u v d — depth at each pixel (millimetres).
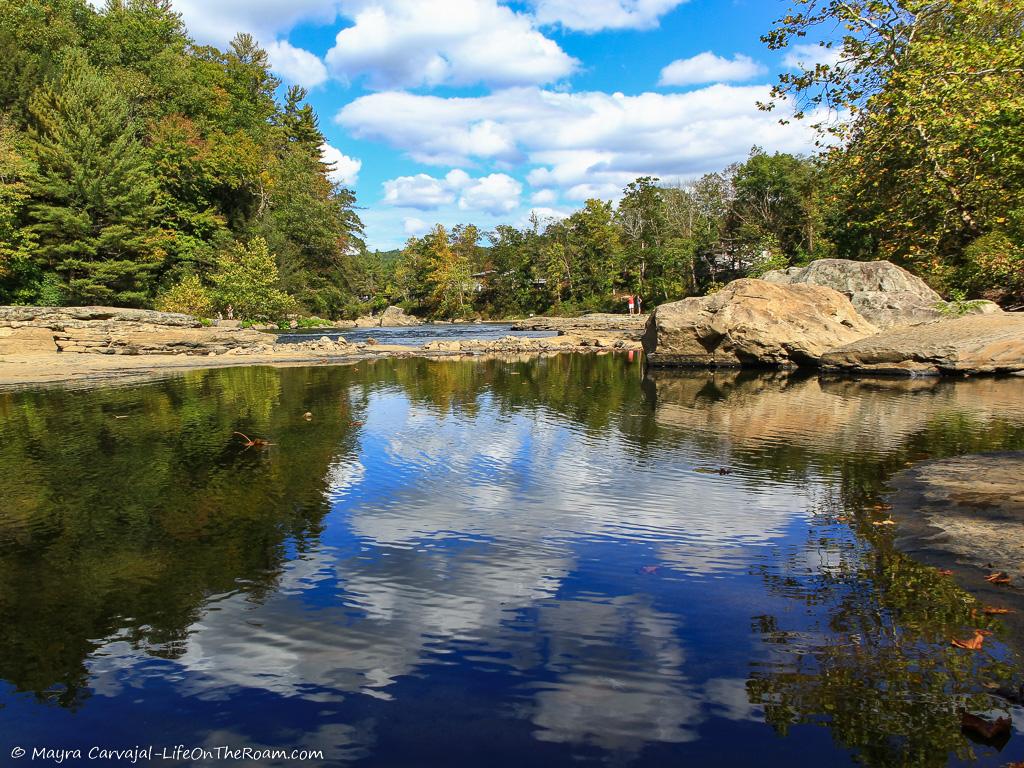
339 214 80250
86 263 39062
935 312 22078
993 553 4766
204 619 4090
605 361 27625
